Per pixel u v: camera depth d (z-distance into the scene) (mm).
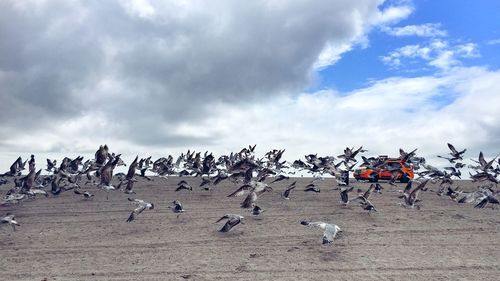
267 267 16922
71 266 17250
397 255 18391
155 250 19453
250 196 21750
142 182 44156
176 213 27266
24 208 29547
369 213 26766
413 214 26484
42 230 23359
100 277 15883
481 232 22266
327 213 26844
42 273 16375
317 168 36781
